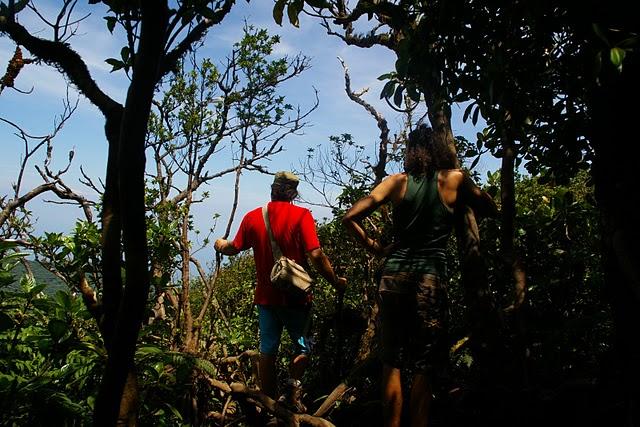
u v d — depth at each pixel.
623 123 2.05
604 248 2.26
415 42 2.44
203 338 4.05
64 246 2.92
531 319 3.74
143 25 1.66
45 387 2.66
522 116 2.57
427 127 2.99
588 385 3.10
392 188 2.92
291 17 2.33
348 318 3.96
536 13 2.06
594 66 1.85
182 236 3.72
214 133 4.53
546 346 3.59
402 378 3.70
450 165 2.98
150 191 4.03
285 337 4.70
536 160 3.71
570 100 2.60
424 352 2.81
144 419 2.96
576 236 4.12
